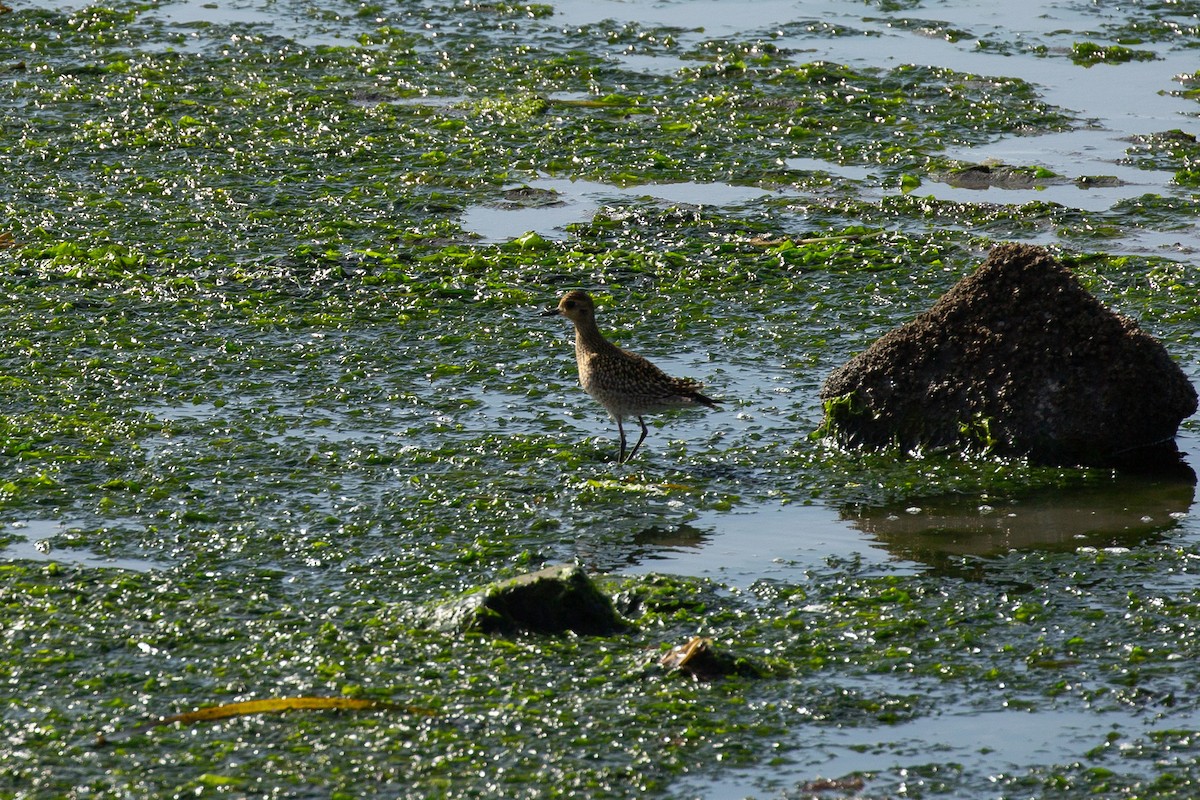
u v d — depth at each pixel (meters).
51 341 16.95
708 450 14.67
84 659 10.32
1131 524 13.00
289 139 24.55
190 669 10.21
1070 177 22.77
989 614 11.23
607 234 20.91
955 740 9.58
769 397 16.03
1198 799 8.93
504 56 28.88
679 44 29.58
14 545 12.17
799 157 23.89
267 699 9.76
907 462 14.46
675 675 10.22
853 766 9.28
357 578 11.73
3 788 8.81
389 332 17.56
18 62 28.38
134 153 23.81
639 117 25.67
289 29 30.66
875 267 19.66
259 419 15.00
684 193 22.53
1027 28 30.30
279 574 11.77
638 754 9.30
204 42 29.81
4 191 22.02
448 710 9.72
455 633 10.73
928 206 21.72
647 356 17.09
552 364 16.81
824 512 13.29
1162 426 14.52
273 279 19.02
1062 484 13.91
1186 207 21.50
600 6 32.34
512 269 19.59
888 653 10.62
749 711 9.84
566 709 9.77
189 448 14.20
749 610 11.30
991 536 12.75
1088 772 9.23
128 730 9.46
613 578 11.70
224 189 22.34
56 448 14.07
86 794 8.77
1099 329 14.42
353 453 14.20
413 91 27.05
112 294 18.48
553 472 13.95
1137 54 28.59
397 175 23.09
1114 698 10.05
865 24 30.78
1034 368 14.48
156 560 11.97
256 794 8.81
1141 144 24.08
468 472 13.88
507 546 12.35
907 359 14.87
